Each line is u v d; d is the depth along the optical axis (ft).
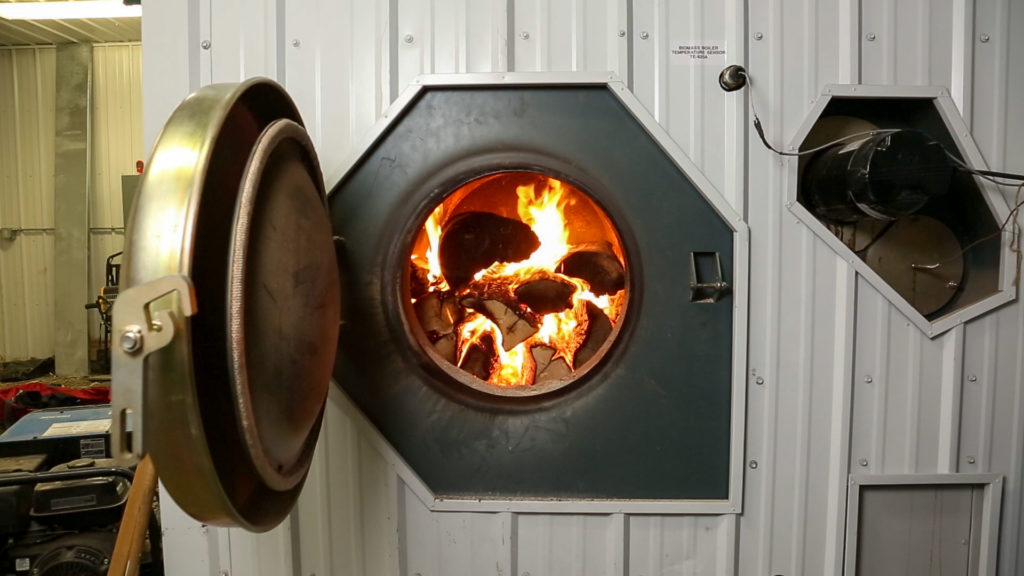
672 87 3.90
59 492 5.05
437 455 4.05
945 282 4.26
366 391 3.99
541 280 4.94
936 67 4.00
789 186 3.95
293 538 4.05
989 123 4.04
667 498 4.08
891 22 3.96
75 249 13.16
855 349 4.06
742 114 3.92
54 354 13.65
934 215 4.31
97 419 6.50
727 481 4.09
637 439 4.05
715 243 3.97
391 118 3.81
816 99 3.94
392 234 3.94
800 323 4.01
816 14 3.92
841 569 4.12
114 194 13.38
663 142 3.82
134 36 12.67
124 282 2.11
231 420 2.47
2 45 13.04
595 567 4.10
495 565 4.07
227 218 2.48
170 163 2.20
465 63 3.88
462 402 4.01
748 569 4.11
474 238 5.08
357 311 3.95
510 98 3.90
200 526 4.03
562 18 3.88
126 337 2.00
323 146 3.92
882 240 4.25
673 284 3.99
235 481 2.51
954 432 4.12
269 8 3.88
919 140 3.63
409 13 3.89
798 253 3.99
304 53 3.90
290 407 2.79
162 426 2.12
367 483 4.00
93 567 4.94
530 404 4.02
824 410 4.06
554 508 4.02
